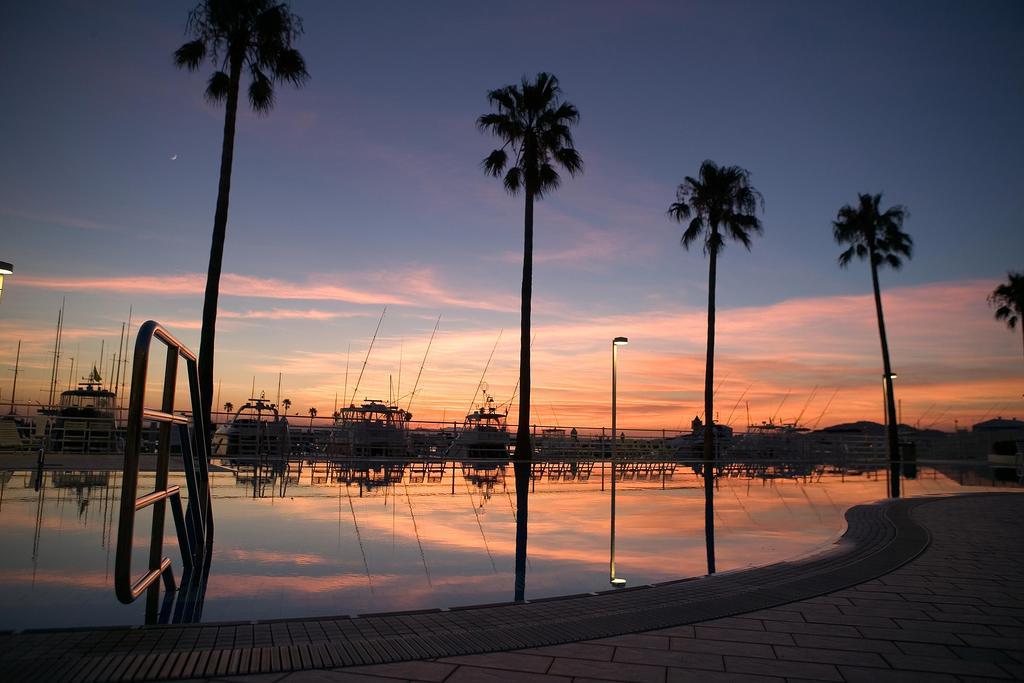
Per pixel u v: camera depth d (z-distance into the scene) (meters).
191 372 6.76
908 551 7.39
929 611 4.84
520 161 25.98
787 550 7.48
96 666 3.32
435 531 8.48
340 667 3.44
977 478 22.58
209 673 3.29
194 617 4.45
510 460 27.08
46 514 8.77
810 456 35.19
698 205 29.48
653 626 4.34
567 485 17.08
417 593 5.25
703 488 16.61
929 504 12.54
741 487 17.14
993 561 6.86
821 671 3.55
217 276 13.23
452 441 28.06
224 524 8.66
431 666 3.50
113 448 22.05
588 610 4.68
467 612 4.58
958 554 7.27
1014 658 3.80
